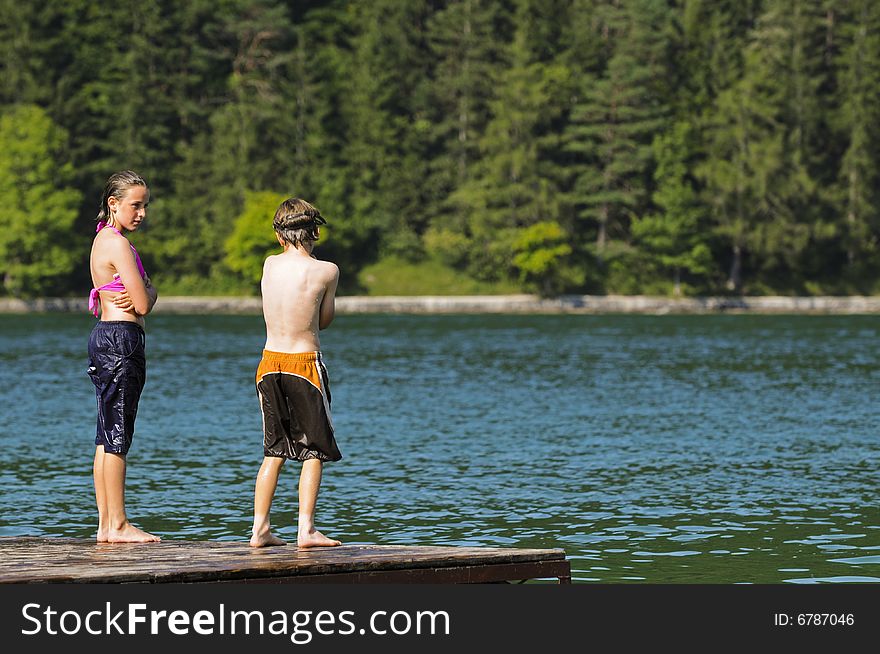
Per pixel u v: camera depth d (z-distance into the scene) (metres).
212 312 165.75
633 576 21.94
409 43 194.12
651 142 181.25
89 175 182.75
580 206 182.62
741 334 114.56
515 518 27.64
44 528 26.31
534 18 183.62
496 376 69.25
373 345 98.62
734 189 176.12
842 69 189.75
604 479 33.22
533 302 168.00
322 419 14.73
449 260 178.38
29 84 179.25
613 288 176.12
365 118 184.12
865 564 22.94
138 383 15.59
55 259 164.75
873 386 62.75
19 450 38.72
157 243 177.75
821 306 170.00
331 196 175.62
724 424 46.59
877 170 183.25
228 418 48.25
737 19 192.38
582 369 74.44
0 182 164.38
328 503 29.52
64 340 104.25
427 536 25.70
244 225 167.62
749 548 24.41
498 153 178.12
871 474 34.12
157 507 28.97
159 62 189.38
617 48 185.50
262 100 183.88
